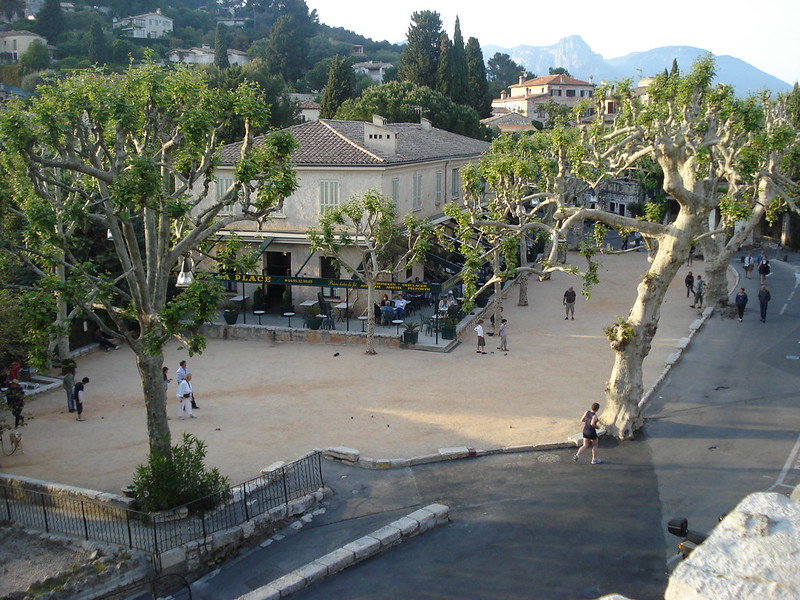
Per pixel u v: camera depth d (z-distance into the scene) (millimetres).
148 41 177750
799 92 66688
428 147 50500
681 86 29344
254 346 37781
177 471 19438
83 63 134500
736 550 3600
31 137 18797
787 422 25609
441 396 29406
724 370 31750
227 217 21750
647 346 24828
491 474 22297
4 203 21500
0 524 19109
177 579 16984
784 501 3934
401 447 24281
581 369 32688
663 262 24219
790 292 47688
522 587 15992
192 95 21641
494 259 39125
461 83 100500
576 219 25078
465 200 37969
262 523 18938
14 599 15250
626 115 32375
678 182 23516
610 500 20266
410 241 37656
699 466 22344
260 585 16797
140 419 27391
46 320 18703
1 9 177500
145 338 19125
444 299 41156
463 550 17766
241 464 23016
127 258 20438
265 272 43406
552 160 44188
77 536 18297
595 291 50344
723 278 42219
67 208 20531
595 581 16156
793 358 33094
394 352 36125
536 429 25594
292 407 28484
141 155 19672
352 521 19609
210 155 21734
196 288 18969
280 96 81875
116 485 21469
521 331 39875
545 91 157500
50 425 26812
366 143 44156
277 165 22281
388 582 16406
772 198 40375
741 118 30938
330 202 42031
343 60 91250
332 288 42656
